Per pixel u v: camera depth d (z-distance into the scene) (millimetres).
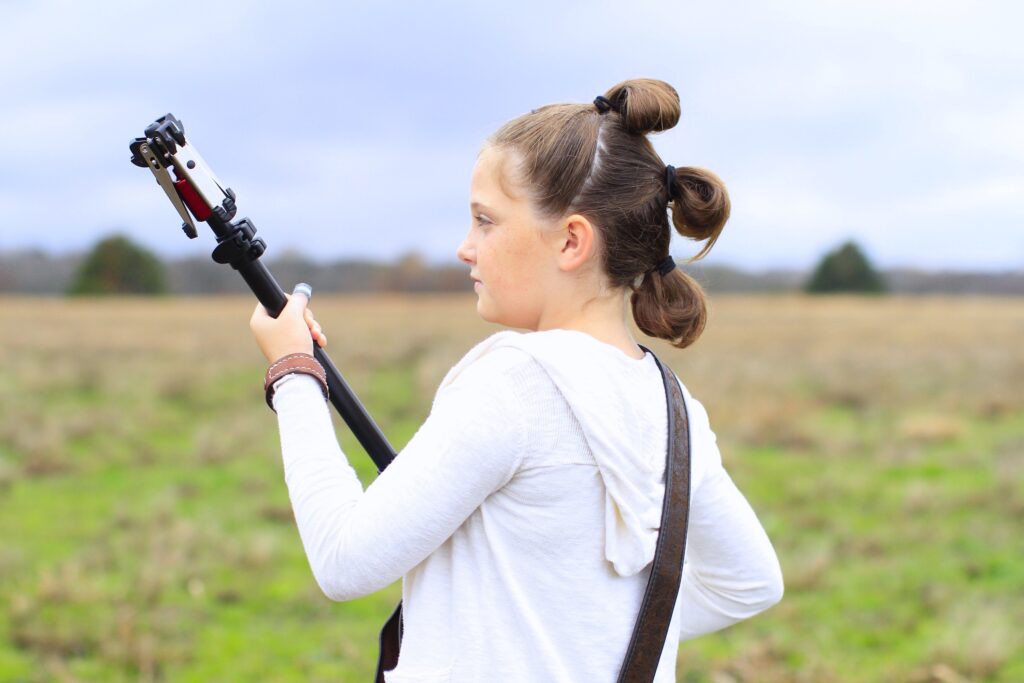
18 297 53062
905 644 4645
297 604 5164
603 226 1254
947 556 5922
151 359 16047
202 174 1227
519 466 1162
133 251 52125
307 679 4266
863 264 55750
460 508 1144
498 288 1277
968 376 14570
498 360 1183
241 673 4309
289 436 1208
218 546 5934
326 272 58000
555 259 1258
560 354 1179
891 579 5527
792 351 19016
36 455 8234
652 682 1216
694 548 1437
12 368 14250
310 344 1271
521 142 1252
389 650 1263
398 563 1138
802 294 57156
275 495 7410
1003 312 36812
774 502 7234
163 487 7586
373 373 15273
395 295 57375
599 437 1163
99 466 8234
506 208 1257
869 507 7070
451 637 1181
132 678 4219
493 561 1176
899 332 24938
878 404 12000
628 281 1299
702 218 1311
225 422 10266
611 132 1271
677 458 1255
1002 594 5293
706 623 1492
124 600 4992
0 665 4246
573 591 1183
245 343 19734
